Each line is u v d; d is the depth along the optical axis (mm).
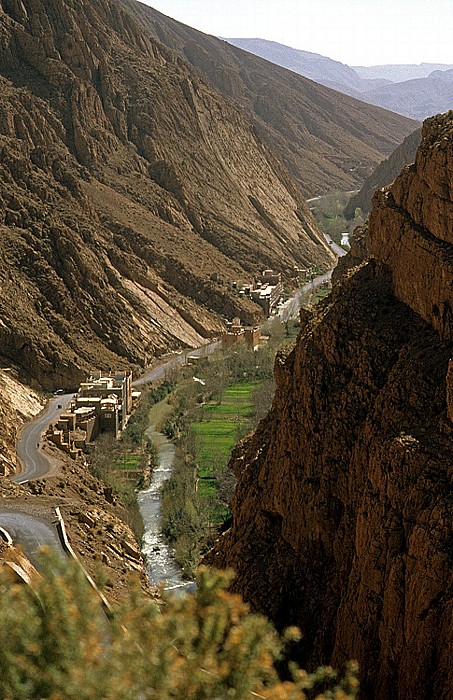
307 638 39750
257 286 160625
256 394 105500
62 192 144625
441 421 33750
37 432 84375
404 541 32594
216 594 18000
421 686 30281
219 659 17047
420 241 40344
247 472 52281
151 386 115125
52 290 123500
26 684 15969
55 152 152625
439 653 29859
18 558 37000
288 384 48938
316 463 42000
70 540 52406
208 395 108500
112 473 80000
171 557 64250
